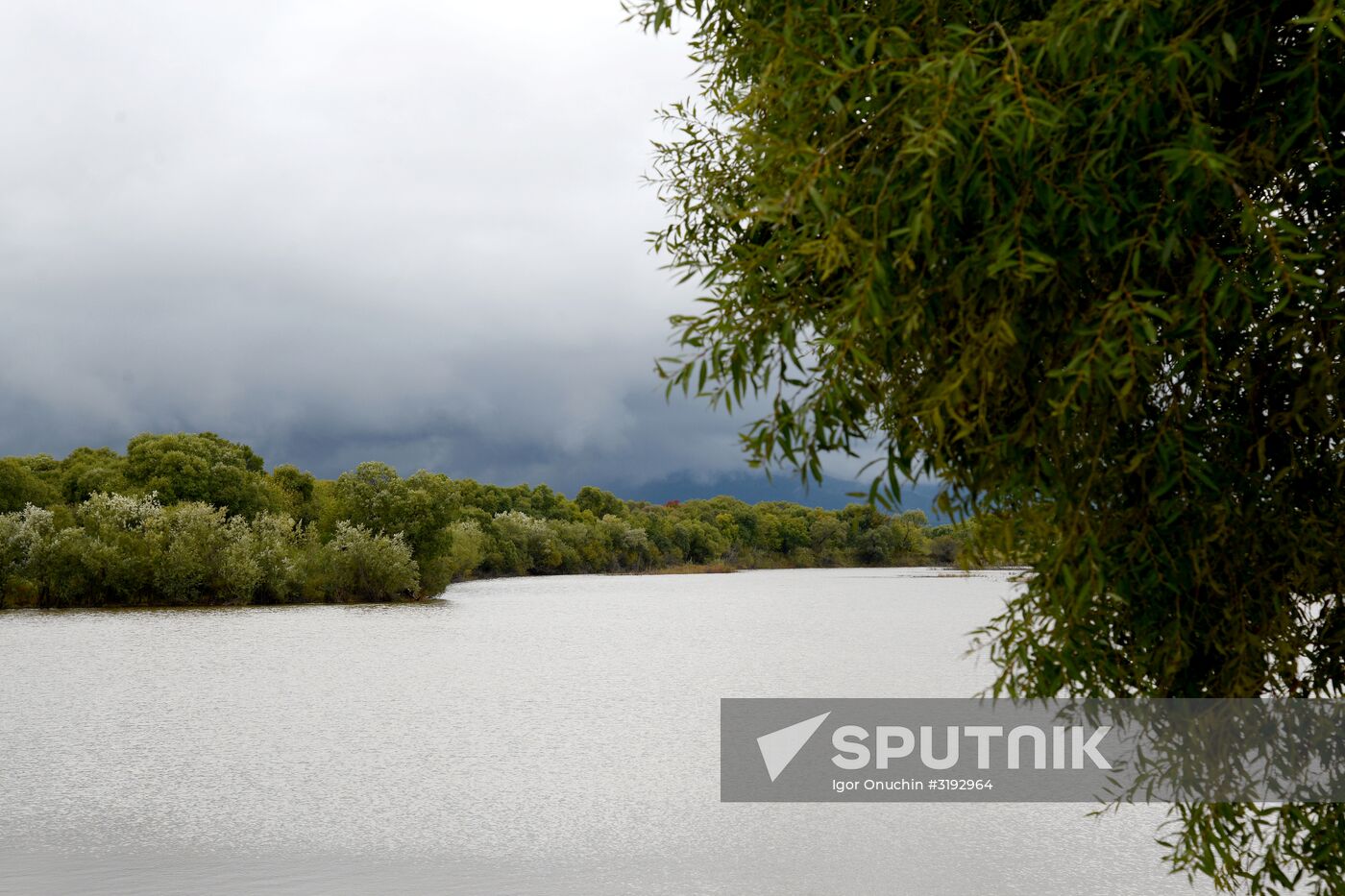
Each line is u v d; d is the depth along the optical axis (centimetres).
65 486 7000
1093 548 202
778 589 8225
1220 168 158
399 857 1158
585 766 1691
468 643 3844
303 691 2645
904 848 1181
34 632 4159
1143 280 191
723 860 1140
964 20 200
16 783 1587
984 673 2858
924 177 169
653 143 309
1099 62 181
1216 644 226
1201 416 224
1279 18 188
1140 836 1212
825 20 199
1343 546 221
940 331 200
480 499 11188
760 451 200
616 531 11581
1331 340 193
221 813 1376
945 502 212
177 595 5391
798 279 208
